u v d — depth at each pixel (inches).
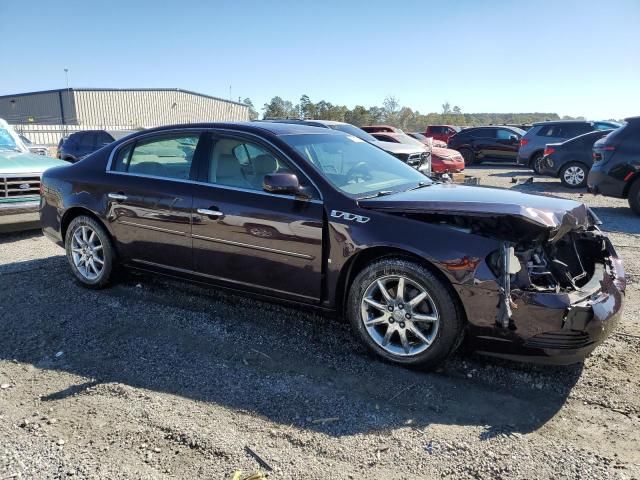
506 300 127.0
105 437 115.3
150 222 183.9
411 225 139.9
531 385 136.9
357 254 145.9
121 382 137.9
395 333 145.4
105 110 2357.3
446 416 123.1
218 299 195.2
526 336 128.5
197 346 158.1
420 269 136.9
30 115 2485.2
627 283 216.5
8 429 118.3
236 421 120.9
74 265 209.6
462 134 899.4
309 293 156.3
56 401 129.7
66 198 206.5
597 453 110.0
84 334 166.6
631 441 113.9
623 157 360.5
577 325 125.5
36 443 113.2
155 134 189.8
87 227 203.0
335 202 150.3
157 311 184.1
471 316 132.3
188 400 129.5
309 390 133.6
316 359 150.0
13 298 197.3
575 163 522.3
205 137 177.6
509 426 119.4
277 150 163.8
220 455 109.2
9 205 281.3
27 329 170.2
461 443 112.9
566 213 141.9
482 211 132.4
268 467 105.6
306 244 152.6
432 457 108.8
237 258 166.2
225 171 171.3
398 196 153.6
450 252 132.5
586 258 161.8
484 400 129.8
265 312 183.2
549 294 127.1
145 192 184.5
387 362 146.5
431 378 139.7
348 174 166.7
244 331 168.1
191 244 175.3
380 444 113.0
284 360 149.6
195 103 2645.2
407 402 128.5
